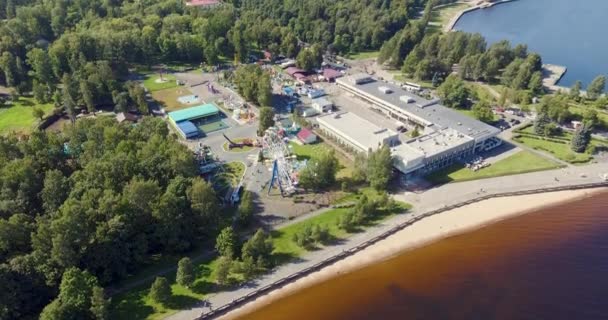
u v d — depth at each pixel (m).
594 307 130.25
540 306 131.50
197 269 147.75
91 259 136.38
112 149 182.75
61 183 155.00
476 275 144.75
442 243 160.38
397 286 142.62
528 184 189.50
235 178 197.00
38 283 127.94
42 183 159.38
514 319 127.56
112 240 139.00
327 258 152.88
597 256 149.38
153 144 182.12
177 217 149.62
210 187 159.25
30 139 184.75
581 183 188.00
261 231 148.25
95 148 180.88
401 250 157.88
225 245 147.88
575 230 162.50
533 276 142.75
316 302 138.12
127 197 147.75
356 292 141.12
